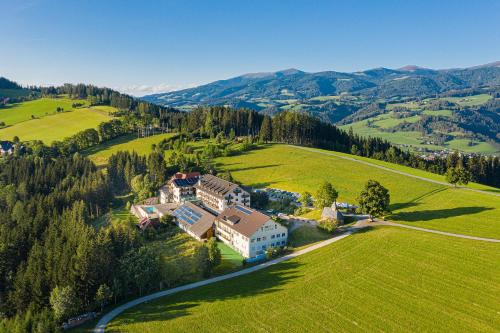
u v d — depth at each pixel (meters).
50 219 119.12
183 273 87.25
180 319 66.44
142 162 193.88
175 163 194.00
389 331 59.88
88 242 83.06
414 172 184.50
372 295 70.75
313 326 62.03
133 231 101.56
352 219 116.62
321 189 127.94
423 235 98.69
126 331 63.81
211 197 145.38
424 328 60.25
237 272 86.31
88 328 65.44
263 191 157.62
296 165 191.25
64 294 69.00
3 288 92.31
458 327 60.06
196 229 115.62
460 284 73.00
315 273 81.06
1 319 73.56
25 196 160.00
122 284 76.81
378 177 169.88
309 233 105.81
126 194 181.62
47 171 181.12
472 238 96.06
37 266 82.75
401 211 123.19
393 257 86.25
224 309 68.81
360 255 88.50
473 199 134.00
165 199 158.88
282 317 65.12
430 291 71.06
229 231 106.56
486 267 79.31
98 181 163.50
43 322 62.12
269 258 92.38
